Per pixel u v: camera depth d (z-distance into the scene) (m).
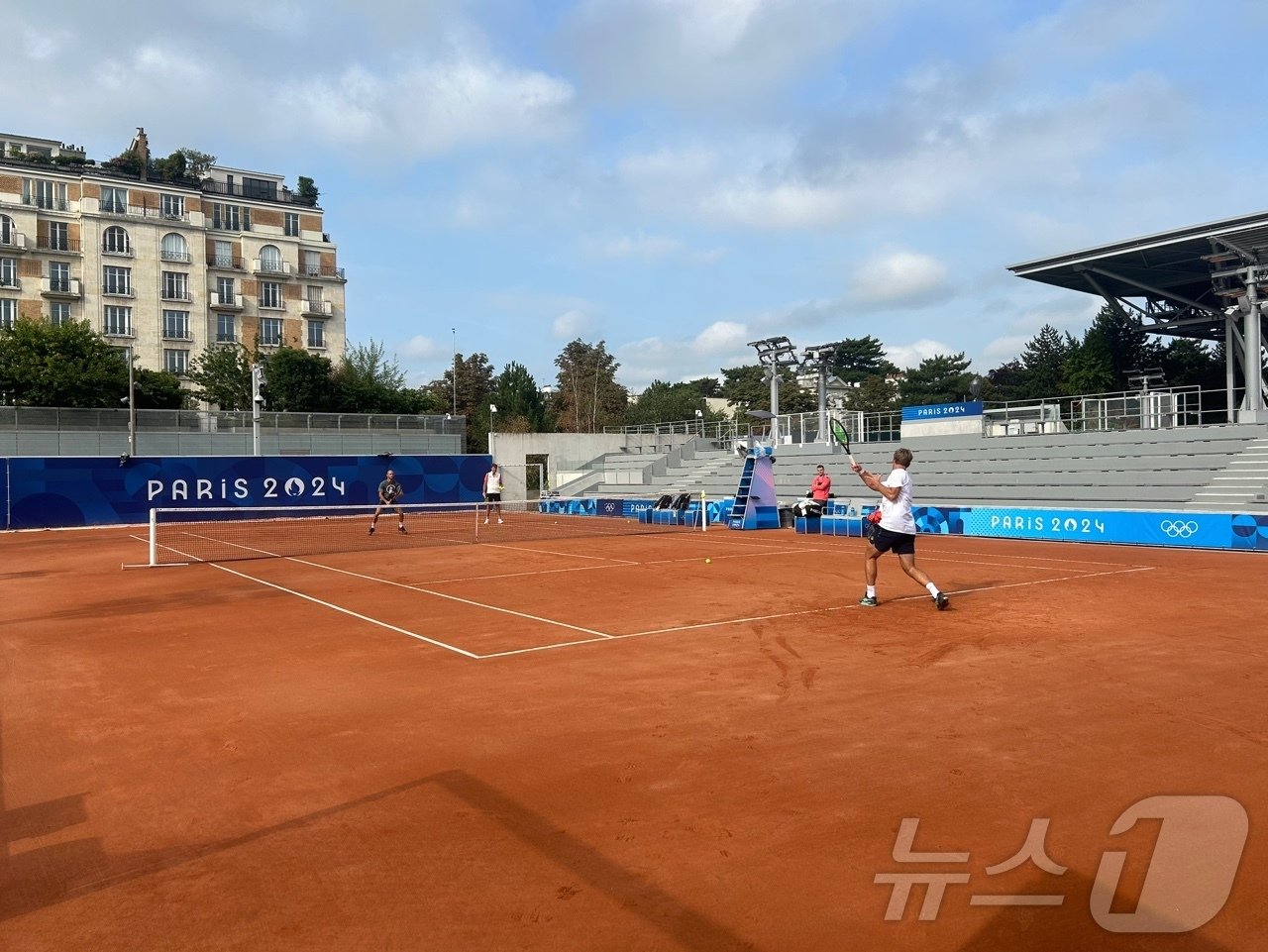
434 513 40.31
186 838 4.59
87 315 69.31
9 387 48.38
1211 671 7.91
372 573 16.25
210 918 3.76
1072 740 5.97
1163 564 16.83
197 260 73.62
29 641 9.96
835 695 7.19
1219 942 3.55
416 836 4.57
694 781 5.31
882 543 11.27
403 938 3.58
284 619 11.17
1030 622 10.41
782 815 4.79
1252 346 28.52
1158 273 34.34
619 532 27.03
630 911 3.79
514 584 14.28
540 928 3.65
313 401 58.81
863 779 5.31
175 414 39.44
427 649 9.21
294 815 4.86
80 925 3.71
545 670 8.20
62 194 69.62
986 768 5.47
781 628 10.16
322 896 3.95
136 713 6.93
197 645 9.60
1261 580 14.30
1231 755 5.65
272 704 7.13
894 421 37.25
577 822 4.73
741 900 3.88
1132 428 30.61
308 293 80.12
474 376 90.38
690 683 7.66
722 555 19.16
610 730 6.32
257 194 80.12
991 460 30.14
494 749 5.95
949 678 7.73
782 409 70.56
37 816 4.89
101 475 32.88
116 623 11.06
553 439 50.75
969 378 66.25
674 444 49.25
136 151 74.81
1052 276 35.00
